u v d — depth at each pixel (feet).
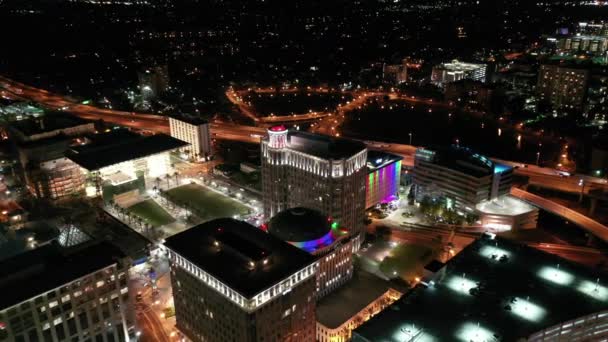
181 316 536.83
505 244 549.95
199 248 499.51
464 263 517.55
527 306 448.24
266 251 475.31
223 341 476.95
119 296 497.46
